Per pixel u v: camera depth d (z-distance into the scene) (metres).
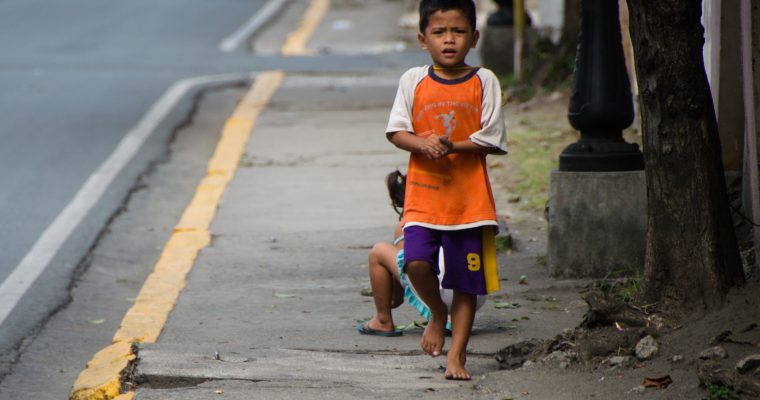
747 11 24.81
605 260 29.33
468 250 20.58
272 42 95.88
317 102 63.59
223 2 123.75
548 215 29.64
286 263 32.88
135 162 48.66
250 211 39.59
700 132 21.91
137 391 20.56
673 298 22.06
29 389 24.08
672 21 21.62
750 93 24.81
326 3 125.94
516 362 22.58
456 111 20.14
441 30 20.12
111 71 76.00
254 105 62.53
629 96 29.45
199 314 27.80
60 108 61.62
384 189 42.62
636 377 20.06
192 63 80.94
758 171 24.77
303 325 26.53
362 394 20.20
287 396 20.09
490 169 43.91
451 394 20.19
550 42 62.34
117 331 26.36
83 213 40.28
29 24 104.06
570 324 25.70
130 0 123.44
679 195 22.00
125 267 34.38
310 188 43.03
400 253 24.22
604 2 28.88
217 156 49.31
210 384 21.00
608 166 29.11
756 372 18.94
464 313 21.25
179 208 41.44
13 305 30.14
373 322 25.50
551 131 50.16
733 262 21.94
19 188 43.81
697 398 18.72
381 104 62.72
